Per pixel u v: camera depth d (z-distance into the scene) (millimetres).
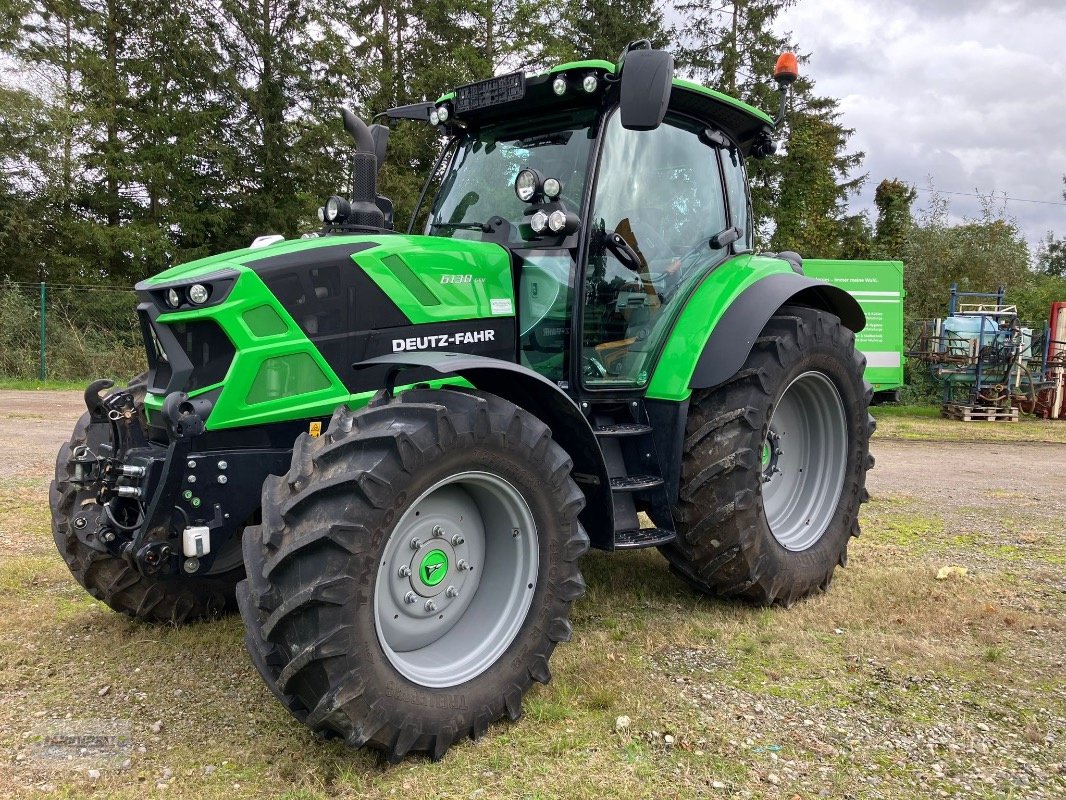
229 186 21016
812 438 4281
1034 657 3297
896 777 2408
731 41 23781
